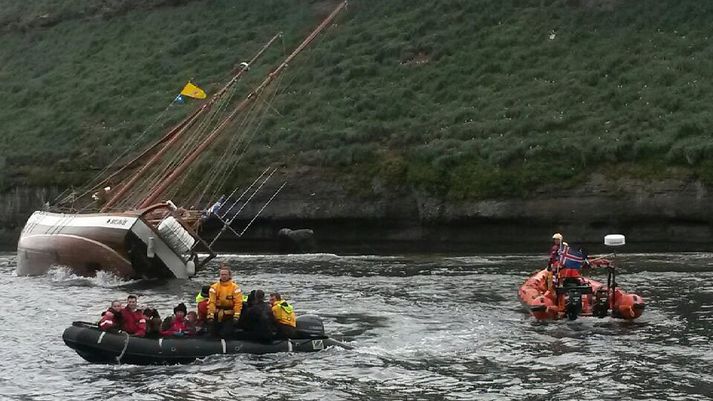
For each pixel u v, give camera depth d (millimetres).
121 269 31094
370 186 44500
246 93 57344
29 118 64688
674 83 47062
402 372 15953
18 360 17328
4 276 33719
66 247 32094
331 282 28906
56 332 20359
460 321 21062
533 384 15016
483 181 42156
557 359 16797
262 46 64875
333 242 45625
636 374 15570
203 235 46250
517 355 17219
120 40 73875
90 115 61906
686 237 38688
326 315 22109
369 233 44938
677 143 40594
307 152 47281
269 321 17328
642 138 41812
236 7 71812
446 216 42531
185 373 15961
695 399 13961
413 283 28344
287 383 15234
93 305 24766
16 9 83562
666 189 38688
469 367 16312
